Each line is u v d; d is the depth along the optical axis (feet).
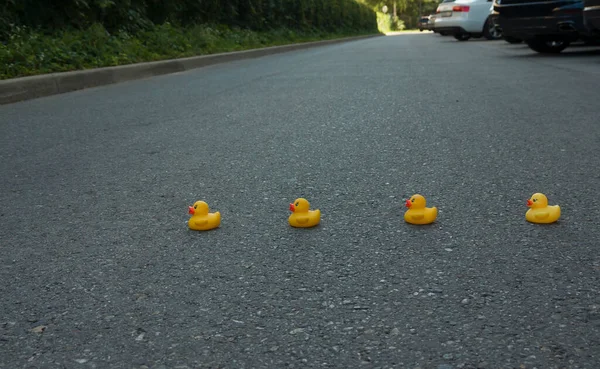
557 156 6.36
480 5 32.58
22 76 13.29
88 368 3.36
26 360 3.43
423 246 4.44
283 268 4.22
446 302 3.77
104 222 5.08
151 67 17.62
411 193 5.45
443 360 3.32
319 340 3.50
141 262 4.37
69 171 6.47
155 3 24.50
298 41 37.19
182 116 9.39
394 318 3.65
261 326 3.63
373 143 7.16
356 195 5.45
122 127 8.59
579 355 3.32
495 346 3.40
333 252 4.40
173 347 3.49
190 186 5.85
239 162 6.57
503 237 4.53
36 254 4.56
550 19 17.30
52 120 9.54
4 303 3.94
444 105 9.52
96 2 19.11
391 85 12.59
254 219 5.02
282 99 11.00
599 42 20.40
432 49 26.43
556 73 13.55
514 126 7.74
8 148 7.57
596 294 3.80
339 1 57.11
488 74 14.01
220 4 30.83
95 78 14.99
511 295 3.82
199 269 4.25
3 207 5.50
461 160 6.36
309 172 6.14
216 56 22.24
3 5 16.37
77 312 3.82
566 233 4.56
